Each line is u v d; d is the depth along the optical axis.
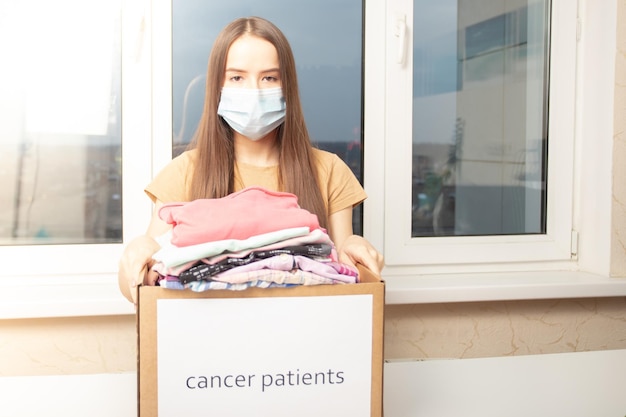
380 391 0.80
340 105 1.62
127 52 1.50
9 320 1.37
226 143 1.18
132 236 1.53
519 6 1.71
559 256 1.73
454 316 1.56
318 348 0.78
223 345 0.76
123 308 1.35
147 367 0.75
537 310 1.60
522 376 1.17
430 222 1.69
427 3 1.64
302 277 0.76
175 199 1.19
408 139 1.64
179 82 1.54
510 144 1.71
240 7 1.55
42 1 1.47
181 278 0.73
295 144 1.18
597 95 1.66
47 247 1.50
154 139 1.54
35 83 1.48
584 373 1.19
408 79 1.63
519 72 1.71
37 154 1.50
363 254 0.94
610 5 1.60
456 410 1.01
